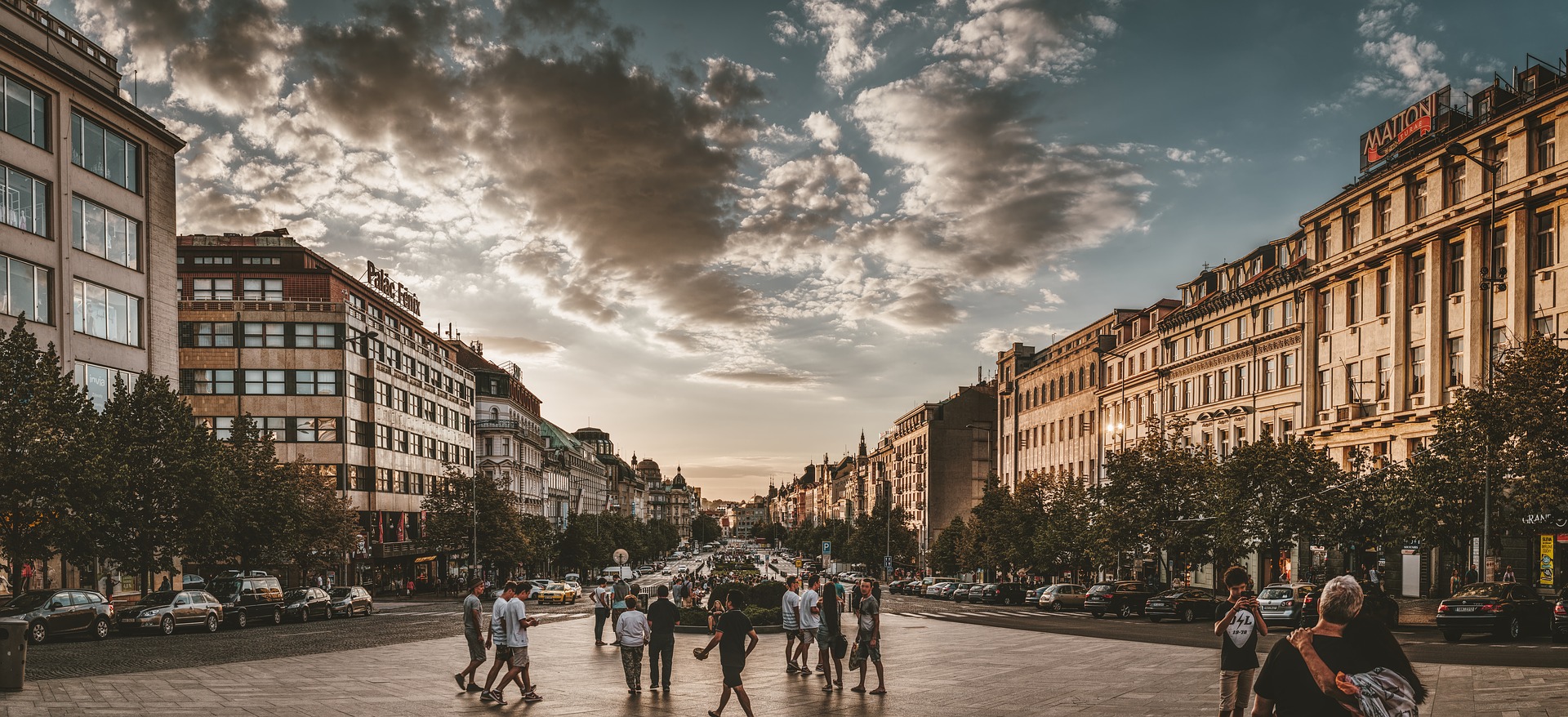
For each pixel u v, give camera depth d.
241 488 43.41
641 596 52.19
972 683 18.56
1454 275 42.22
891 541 112.19
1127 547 51.59
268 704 15.55
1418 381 44.03
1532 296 37.84
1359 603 6.14
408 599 67.50
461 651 25.81
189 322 67.31
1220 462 50.12
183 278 72.50
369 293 80.62
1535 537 37.41
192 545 36.34
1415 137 44.88
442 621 41.97
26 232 38.00
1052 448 88.25
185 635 33.12
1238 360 58.50
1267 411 55.22
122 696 16.25
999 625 38.66
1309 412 51.41
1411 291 44.69
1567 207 36.56
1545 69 40.38
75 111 40.81
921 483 122.56
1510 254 38.72
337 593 45.72
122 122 43.44
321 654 24.75
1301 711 6.05
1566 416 28.48
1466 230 41.16
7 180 37.25
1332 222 50.84
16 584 29.83
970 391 121.06
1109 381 77.50
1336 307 50.16
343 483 68.06
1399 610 35.94
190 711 14.64
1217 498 44.22
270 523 45.97
